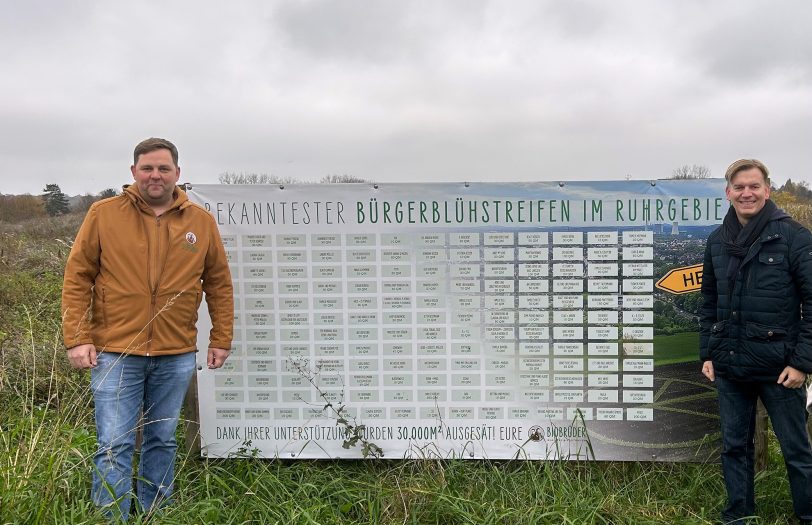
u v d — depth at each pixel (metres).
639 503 3.38
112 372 2.97
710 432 3.72
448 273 3.74
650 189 3.68
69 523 2.72
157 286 3.01
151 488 3.21
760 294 2.88
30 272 7.60
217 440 3.86
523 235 3.71
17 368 4.41
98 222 2.96
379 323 3.78
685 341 3.71
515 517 3.11
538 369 3.77
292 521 3.00
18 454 3.00
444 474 3.54
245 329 3.81
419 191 3.72
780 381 2.84
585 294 3.72
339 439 3.84
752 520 3.13
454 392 3.79
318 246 3.76
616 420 3.76
